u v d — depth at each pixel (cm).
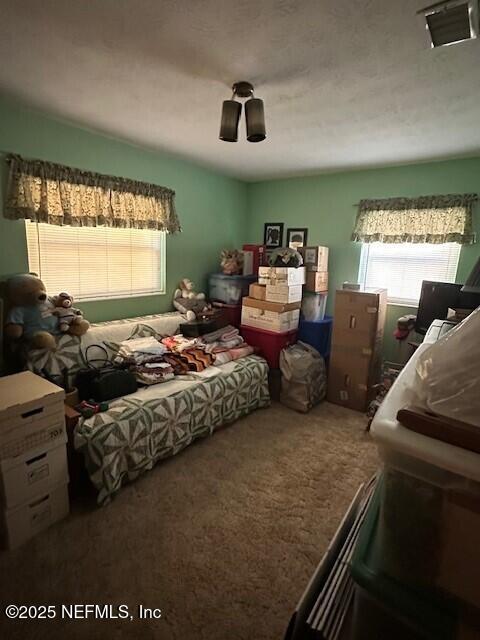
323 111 207
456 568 57
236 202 411
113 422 189
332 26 130
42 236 247
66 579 142
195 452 237
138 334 289
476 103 191
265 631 125
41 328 228
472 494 53
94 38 143
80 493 193
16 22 133
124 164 282
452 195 293
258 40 141
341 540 101
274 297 326
